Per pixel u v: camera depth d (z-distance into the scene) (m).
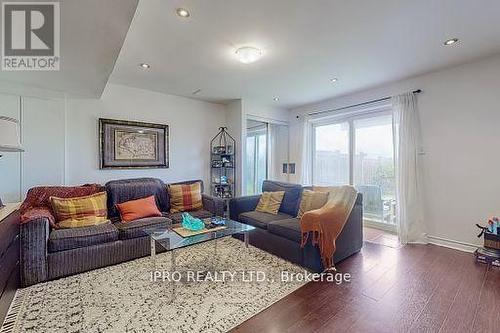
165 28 2.20
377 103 3.97
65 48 2.08
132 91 3.91
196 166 4.67
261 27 2.21
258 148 5.07
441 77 3.29
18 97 3.07
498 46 2.63
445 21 2.14
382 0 1.84
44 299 1.99
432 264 2.69
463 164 3.13
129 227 2.78
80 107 3.49
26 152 3.11
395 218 3.90
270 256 2.89
